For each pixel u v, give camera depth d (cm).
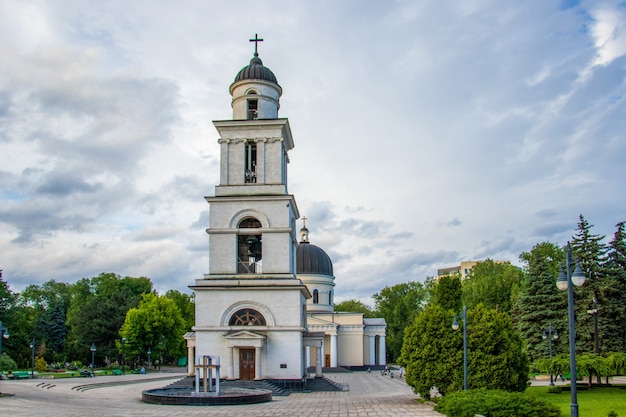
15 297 9206
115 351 10644
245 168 5909
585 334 6550
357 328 11138
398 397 4984
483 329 4319
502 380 4212
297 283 5547
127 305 11156
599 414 3572
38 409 3612
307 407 4016
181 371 10556
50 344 11456
